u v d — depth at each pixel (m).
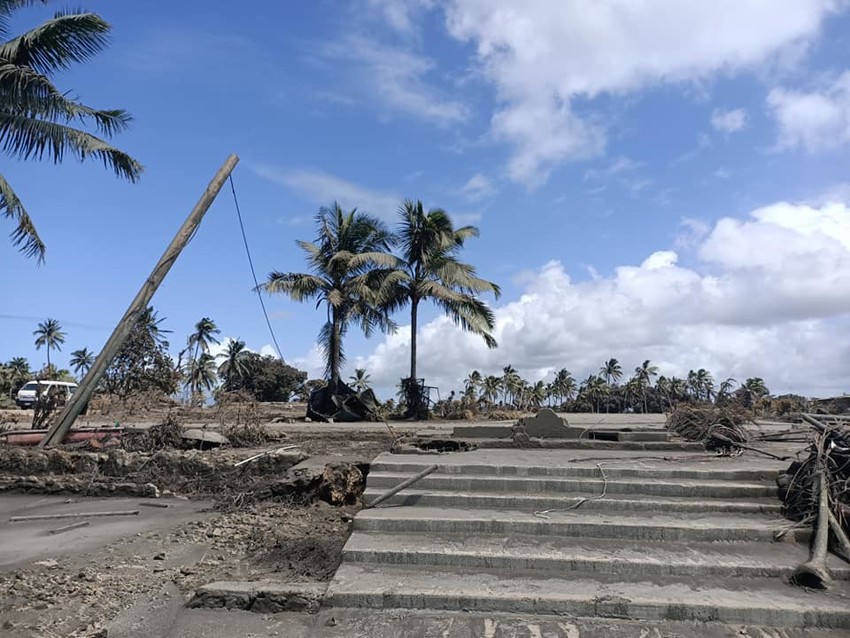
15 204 14.12
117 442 12.38
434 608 5.11
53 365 37.59
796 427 13.64
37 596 5.60
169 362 21.31
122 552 7.00
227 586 5.41
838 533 5.91
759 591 5.20
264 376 54.84
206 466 10.66
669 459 8.61
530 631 4.77
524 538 6.27
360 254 23.33
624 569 5.60
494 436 10.83
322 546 6.82
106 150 14.22
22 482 10.57
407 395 22.91
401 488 7.27
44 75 13.88
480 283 23.84
